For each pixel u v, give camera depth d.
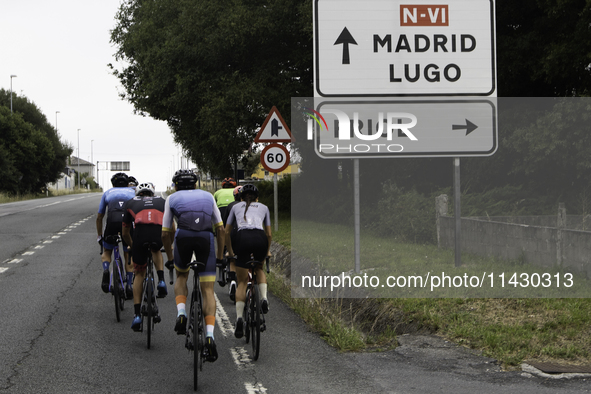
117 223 8.05
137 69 29.39
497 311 7.32
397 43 10.09
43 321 7.85
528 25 16.84
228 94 20.98
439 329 6.91
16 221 25.38
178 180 5.91
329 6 10.00
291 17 21.39
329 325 7.39
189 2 22.56
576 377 5.42
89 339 6.98
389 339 6.89
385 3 10.06
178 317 5.69
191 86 23.00
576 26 14.33
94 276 11.52
